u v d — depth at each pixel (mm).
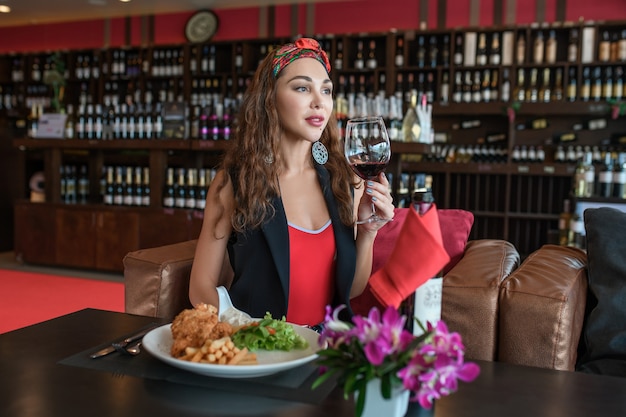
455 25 6613
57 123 5316
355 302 2006
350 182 1620
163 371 987
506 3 6441
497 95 6078
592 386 958
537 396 912
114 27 7836
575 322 1569
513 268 1798
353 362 729
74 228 5215
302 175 1608
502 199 6340
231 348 955
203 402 871
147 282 1809
